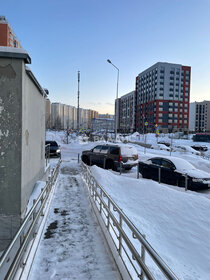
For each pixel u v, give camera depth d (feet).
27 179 18.58
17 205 15.84
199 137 171.42
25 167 17.49
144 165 39.29
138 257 8.60
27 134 18.33
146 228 17.85
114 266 11.72
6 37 179.11
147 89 361.71
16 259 8.36
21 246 9.53
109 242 13.10
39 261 11.94
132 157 43.29
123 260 10.81
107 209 14.39
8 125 15.79
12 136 15.83
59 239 14.55
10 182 15.81
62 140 129.59
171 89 334.03
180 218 20.20
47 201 20.30
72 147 98.84
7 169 15.80
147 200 24.50
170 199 24.26
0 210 15.74
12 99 15.75
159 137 201.57
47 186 19.90
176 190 28.04
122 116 477.36
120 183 31.07
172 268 12.93
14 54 15.40
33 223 12.11
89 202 22.27
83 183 29.71
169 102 333.62
